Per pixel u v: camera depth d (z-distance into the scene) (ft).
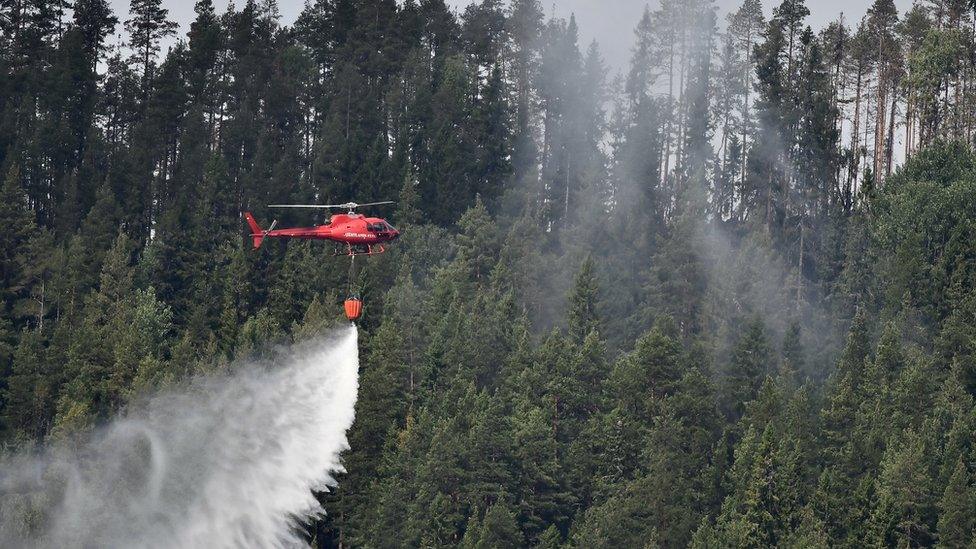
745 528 518.37
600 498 573.74
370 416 605.31
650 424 596.70
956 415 566.77
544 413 594.65
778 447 553.23
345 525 583.58
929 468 537.65
